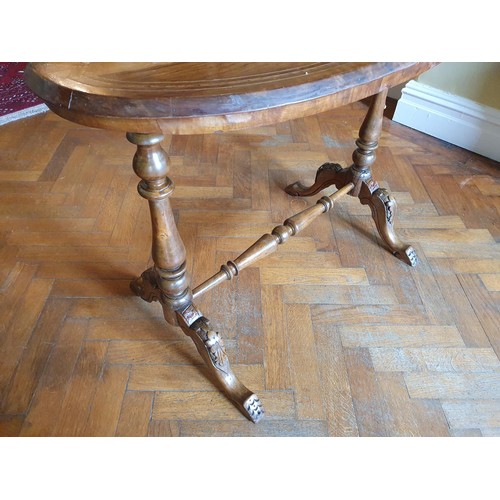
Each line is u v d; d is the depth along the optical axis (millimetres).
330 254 1403
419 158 1869
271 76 633
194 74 635
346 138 1985
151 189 775
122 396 1038
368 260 1390
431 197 1652
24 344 1124
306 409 1030
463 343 1170
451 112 1905
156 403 1030
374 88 708
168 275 921
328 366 1109
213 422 1005
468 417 1028
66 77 613
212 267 1341
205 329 981
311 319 1211
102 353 1117
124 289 1271
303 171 1766
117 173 1707
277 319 1208
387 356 1135
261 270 1339
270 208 1576
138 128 578
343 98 672
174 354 1125
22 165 1727
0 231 1435
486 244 1461
